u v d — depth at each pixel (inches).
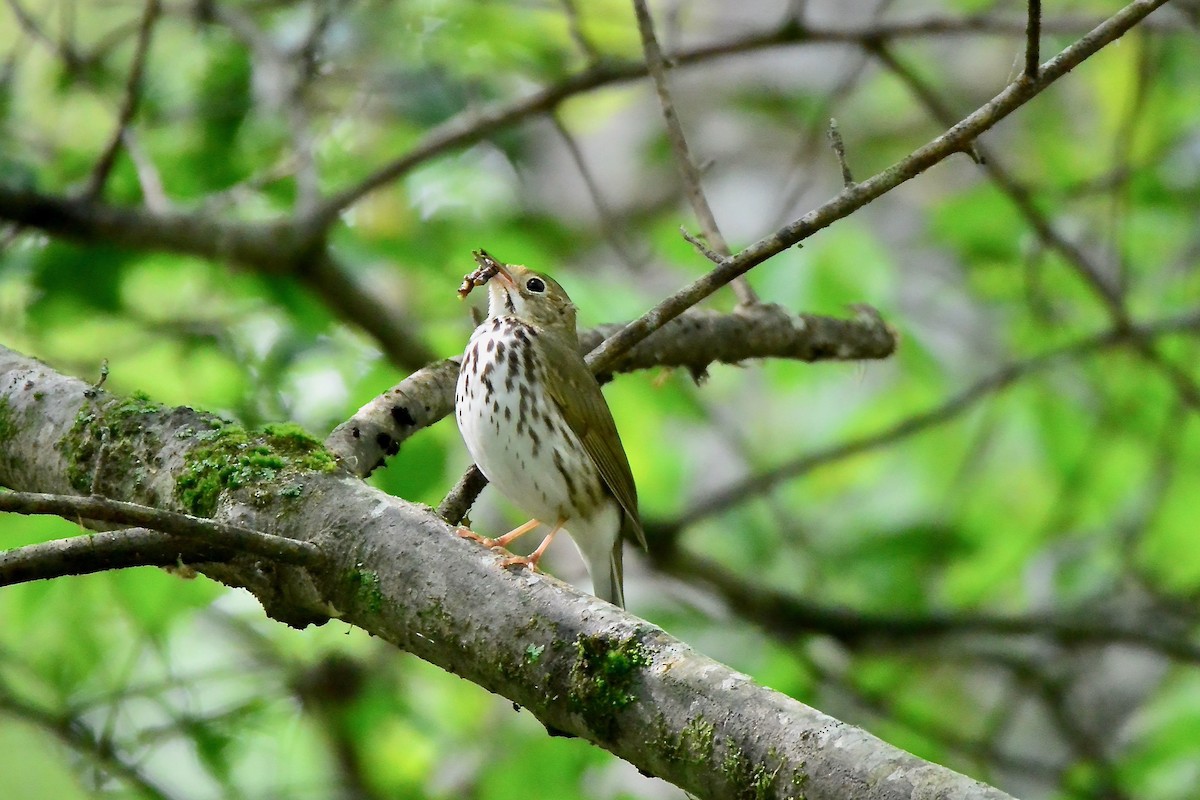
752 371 649.6
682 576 517.7
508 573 214.8
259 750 490.9
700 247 271.3
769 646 519.2
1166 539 572.7
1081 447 568.4
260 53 495.5
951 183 715.4
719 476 626.5
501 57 522.3
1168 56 615.2
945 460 605.6
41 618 450.3
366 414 294.0
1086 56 247.1
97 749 432.5
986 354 643.5
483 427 328.8
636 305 473.7
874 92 721.6
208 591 433.4
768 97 712.4
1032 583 608.4
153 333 475.5
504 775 461.1
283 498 234.7
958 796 163.8
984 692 634.2
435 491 442.0
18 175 450.0
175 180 511.5
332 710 486.0
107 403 262.4
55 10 609.0
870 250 508.4
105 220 438.9
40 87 559.2
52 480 259.6
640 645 198.2
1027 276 510.9
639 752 193.5
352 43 507.5
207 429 251.6
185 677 451.5
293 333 470.6
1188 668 568.4
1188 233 580.7
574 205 710.5
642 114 732.7
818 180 713.6
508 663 206.5
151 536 209.6
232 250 447.8
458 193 524.4
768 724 182.9
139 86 465.7
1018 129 732.7
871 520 605.3
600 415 343.0
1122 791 500.7
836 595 581.6
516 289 365.4
